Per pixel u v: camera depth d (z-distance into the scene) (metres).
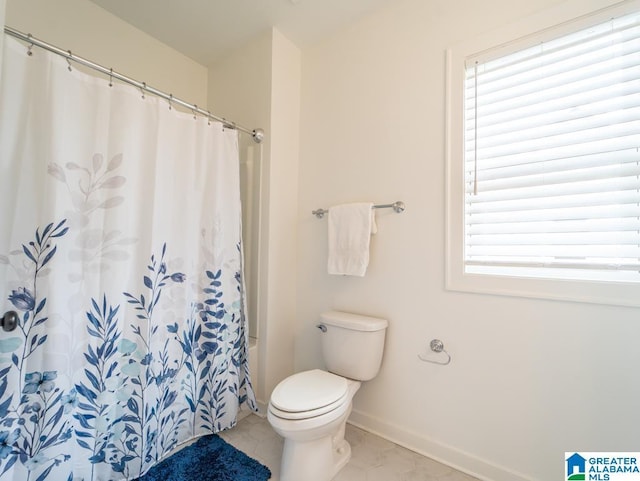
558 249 1.19
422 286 1.48
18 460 1.00
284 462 1.24
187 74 2.15
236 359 1.66
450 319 1.40
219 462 1.36
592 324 1.10
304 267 1.97
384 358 1.59
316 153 1.93
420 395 1.48
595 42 1.12
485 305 1.31
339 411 1.22
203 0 1.63
